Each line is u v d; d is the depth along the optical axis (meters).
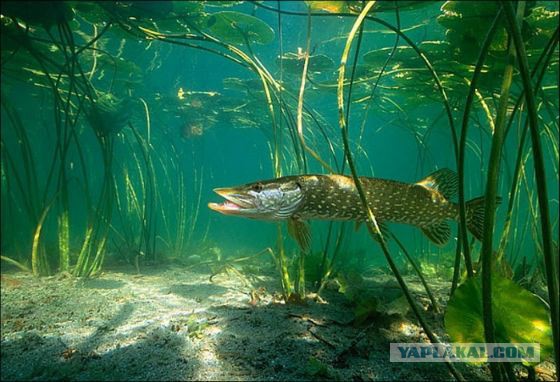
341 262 1.68
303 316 0.91
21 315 0.96
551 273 0.45
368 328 0.83
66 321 0.91
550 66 1.47
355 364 0.70
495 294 0.56
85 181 1.56
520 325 0.54
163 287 1.26
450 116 0.83
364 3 1.03
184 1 1.30
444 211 0.79
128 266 1.78
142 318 0.92
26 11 1.31
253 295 1.07
